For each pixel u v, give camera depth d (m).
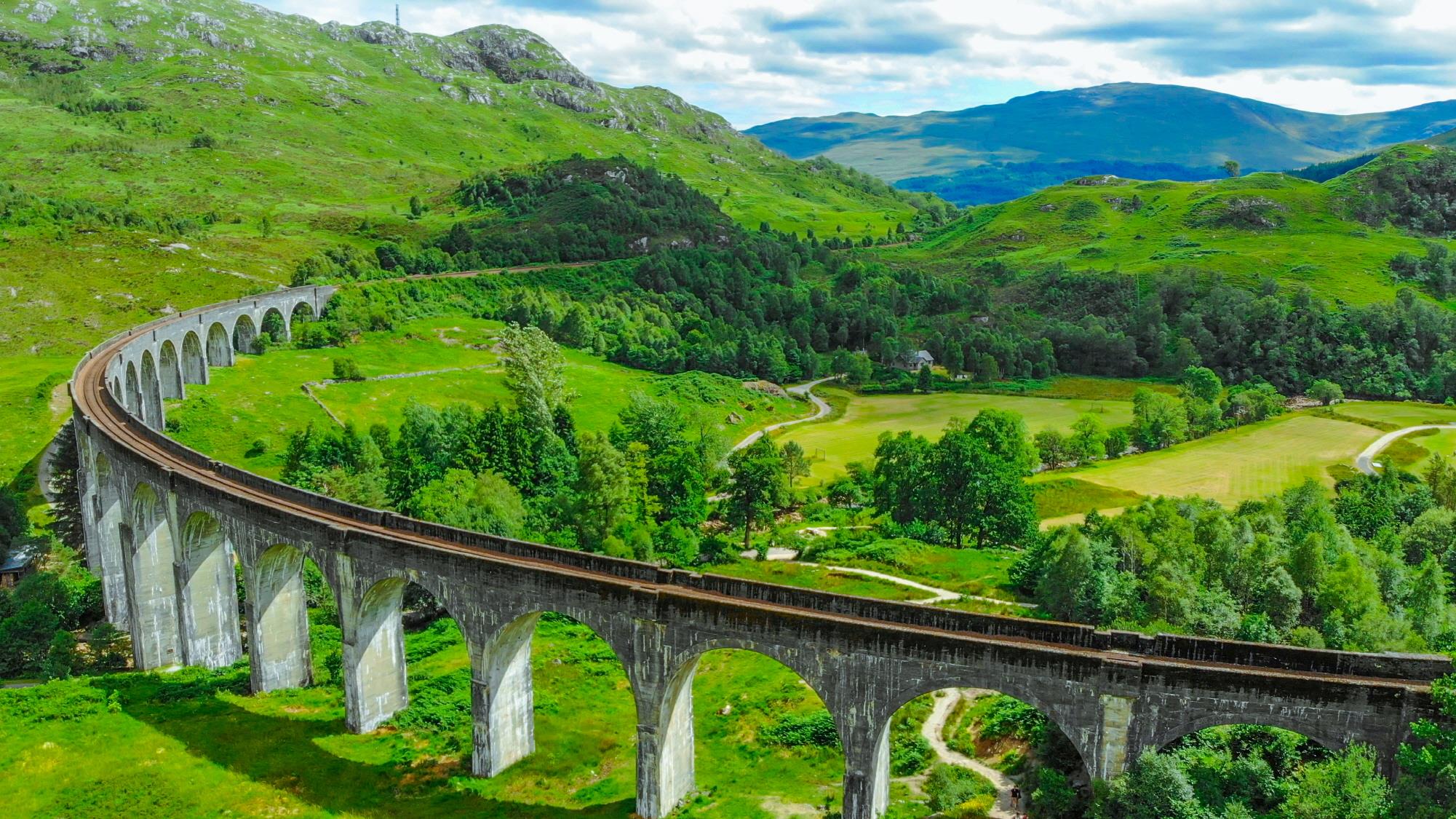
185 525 76.06
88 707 69.81
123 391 124.56
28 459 124.88
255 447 132.38
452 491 105.69
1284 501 105.81
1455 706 39.97
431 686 73.12
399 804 57.22
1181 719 44.41
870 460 155.50
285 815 55.75
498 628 58.97
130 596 82.88
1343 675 44.41
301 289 193.88
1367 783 40.75
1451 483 109.31
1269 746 51.47
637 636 54.38
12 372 152.25
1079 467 146.75
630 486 113.56
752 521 115.38
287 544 67.25
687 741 57.88
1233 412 172.75
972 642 47.19
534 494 121.38
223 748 63.69
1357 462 138.75
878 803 51.56
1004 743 61.41
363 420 150.12
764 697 70.62
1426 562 75.94
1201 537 83.62
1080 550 75.19
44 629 83.69
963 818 53.12
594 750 64.50
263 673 72.19
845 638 49.53
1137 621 70.75
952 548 105.88
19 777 59.66
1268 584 73.38
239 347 179.62
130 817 55.53
